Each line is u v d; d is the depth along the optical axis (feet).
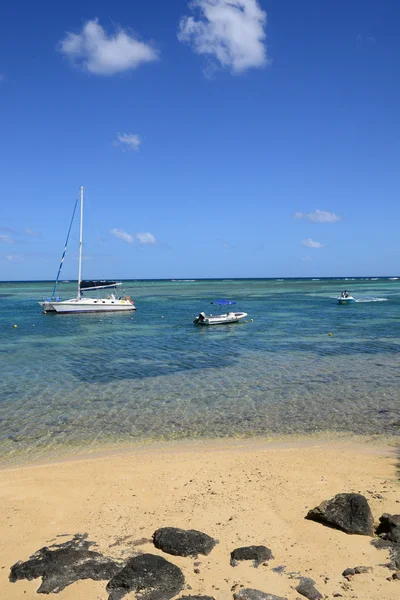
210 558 22.43
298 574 20.92
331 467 36.35
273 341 108.68
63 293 395.34
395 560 21.74
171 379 70.03
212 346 102.12
